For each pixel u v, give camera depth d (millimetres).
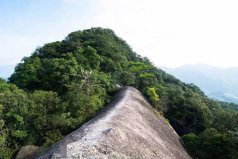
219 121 56750
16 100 34125
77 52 63375
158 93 61062
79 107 37906
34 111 34406
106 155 17188
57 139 31625
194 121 59625
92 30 95875
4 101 33656
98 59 63844
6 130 31328
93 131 21641
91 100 40156
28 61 58688
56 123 33656
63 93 46500
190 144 40688
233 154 36281
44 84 50031
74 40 77812
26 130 32906
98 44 75500
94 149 17500
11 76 57812
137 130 26578
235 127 52062
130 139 21828
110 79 58000
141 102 48156
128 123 27062
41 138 33156
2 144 29859
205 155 37969
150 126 33969
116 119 26484
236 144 36906
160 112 56938
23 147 29781
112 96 52344
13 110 33094
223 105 95812
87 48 64812
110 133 20453
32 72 53562
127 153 18969
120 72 67562
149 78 73312
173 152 30234
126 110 33531
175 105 61719
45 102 36469
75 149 17438
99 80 52562
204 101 71938
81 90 42438
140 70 81000
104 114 30984
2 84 45750
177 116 60625
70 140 20453
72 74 47906
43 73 53250
